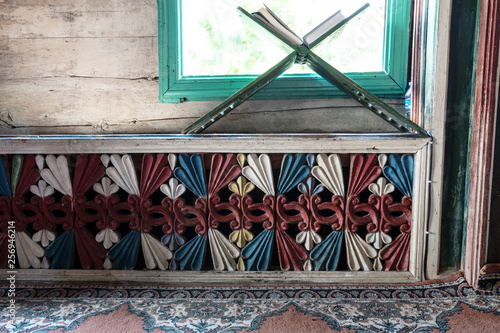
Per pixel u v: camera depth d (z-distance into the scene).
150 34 1.96
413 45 1.88
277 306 1.56
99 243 1.76
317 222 1.72
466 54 1.67
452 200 1.75
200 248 1.75
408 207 1.72
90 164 1.71
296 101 1.98
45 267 1.78
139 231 1.75
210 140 1.65
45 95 2.00
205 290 1.69
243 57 2.04
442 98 1.64
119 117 2.01
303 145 1.65
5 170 1.72
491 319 1.45
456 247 1.78
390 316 1.48
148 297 1.64
